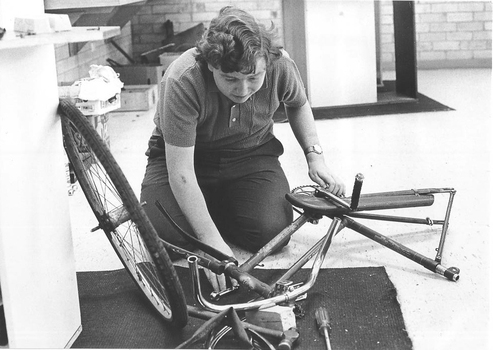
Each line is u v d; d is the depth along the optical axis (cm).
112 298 184
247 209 211
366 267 198
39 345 146
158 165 219
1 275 133
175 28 575
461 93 452
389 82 491
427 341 158
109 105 308
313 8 410
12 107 134
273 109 201
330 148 329
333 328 164
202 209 189
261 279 193
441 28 554
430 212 241
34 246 144
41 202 147
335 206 193
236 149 212
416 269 197
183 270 199
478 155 308
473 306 174
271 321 155
